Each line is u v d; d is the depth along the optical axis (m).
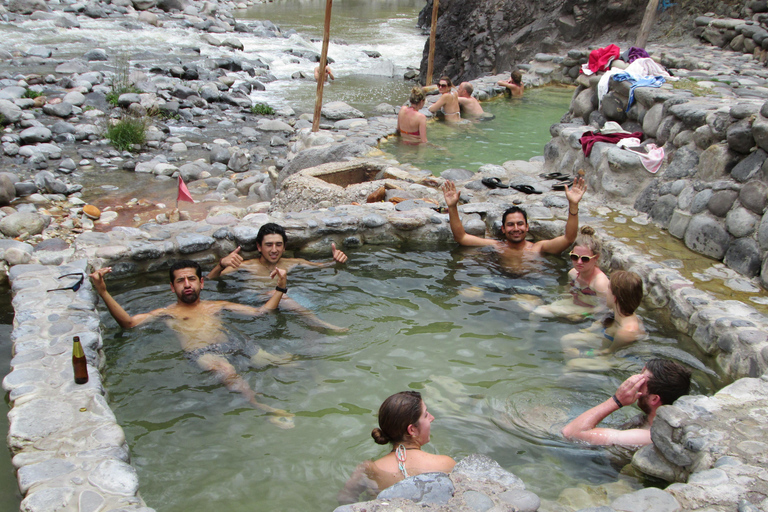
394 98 16.17
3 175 8.43
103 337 4.72
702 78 10.21
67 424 3.46
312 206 7.77
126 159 10.73
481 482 3.09
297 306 5.26
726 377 4.38
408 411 3.35
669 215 6.53
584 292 5.55
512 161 9.04
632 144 7.38
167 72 15.47
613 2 15.81
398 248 6.64
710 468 3.09
